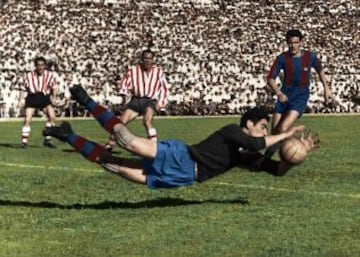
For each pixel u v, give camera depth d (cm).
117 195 1489
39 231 1144
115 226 1173
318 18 7988
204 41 7469
